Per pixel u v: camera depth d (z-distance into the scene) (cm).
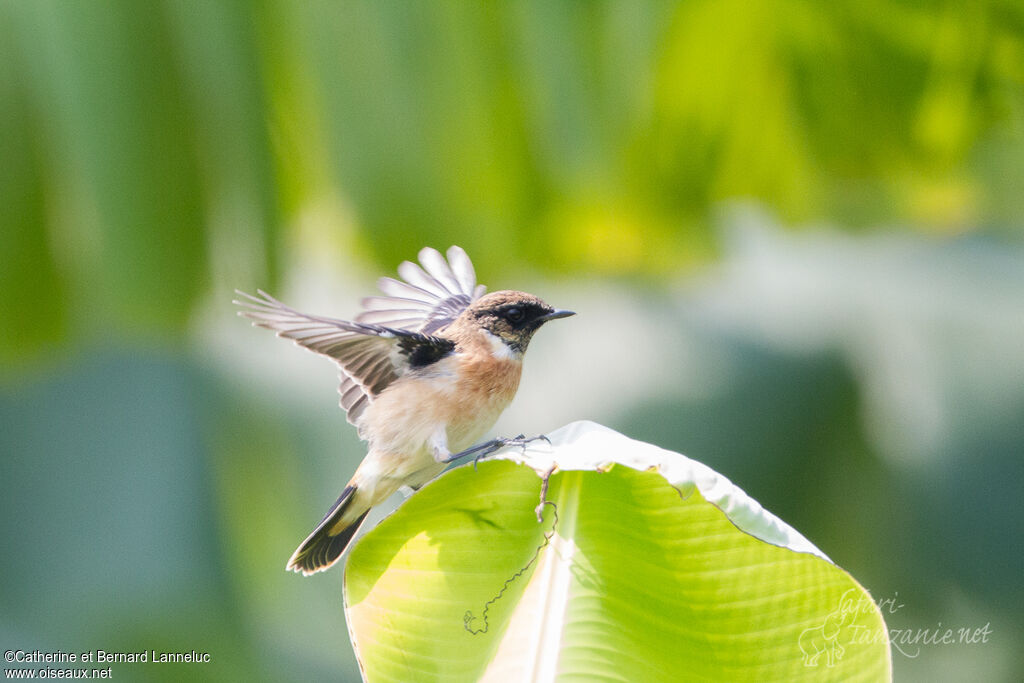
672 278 1057
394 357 823
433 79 904
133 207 904
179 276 923
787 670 562
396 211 919
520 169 929
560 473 594
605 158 936
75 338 958
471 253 941
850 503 1642
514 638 587
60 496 1430
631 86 936
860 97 991
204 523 1459
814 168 1022
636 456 551
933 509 1623
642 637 576
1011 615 1602
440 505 598
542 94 916
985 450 1623
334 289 1300
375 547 609
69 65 884
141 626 1436
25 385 1413
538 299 873
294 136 937
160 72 893
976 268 1717
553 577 588
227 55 904
